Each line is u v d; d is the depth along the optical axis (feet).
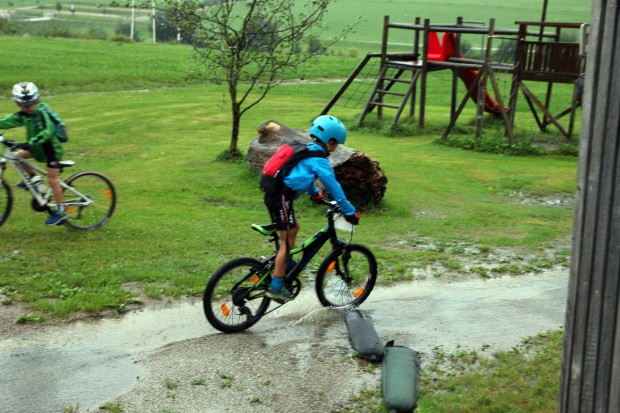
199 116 69.31
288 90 94.94
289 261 19.39
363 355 17.28
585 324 10.41
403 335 18.99
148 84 94.99
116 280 22.04
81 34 176.86
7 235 26.81
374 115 71.92
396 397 14.70
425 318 20.27
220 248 26.48
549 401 14.83
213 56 44.86
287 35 44.24
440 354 17.63
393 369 15.96
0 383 15.67
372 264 20.97
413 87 62.95
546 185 39.81
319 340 18.45
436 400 14.89
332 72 114.73
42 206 26.61
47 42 134.00
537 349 18.11
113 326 19.01
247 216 31.60
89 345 17.79
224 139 55.72
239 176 38.91
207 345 17.99
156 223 29.78
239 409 14.82
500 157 50.01
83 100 78.79
